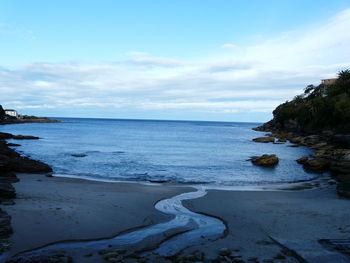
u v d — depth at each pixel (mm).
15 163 20891
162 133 95000
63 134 76000
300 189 17016
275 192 15734
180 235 8500
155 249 7359
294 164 29531
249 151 43219
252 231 8773
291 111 97000
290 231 8711
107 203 11867
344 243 7500
